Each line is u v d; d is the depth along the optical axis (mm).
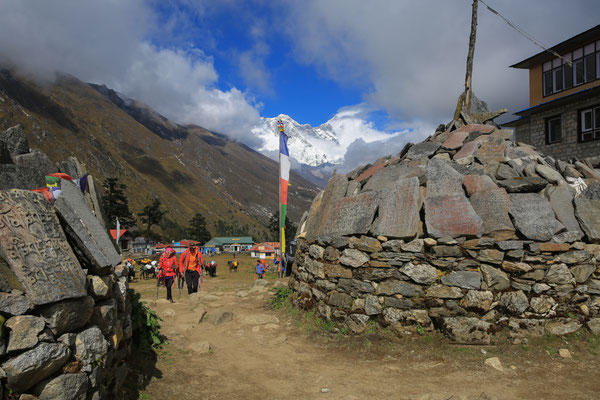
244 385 5238
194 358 6180
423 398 4699
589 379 5262
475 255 6695
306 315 8273
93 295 3691
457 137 9453
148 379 5086
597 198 7148
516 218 6773
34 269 2969
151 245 91125
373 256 7250
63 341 3018
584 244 6762
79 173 6207
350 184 9195
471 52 11594
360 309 7184
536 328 6414
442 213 7102
